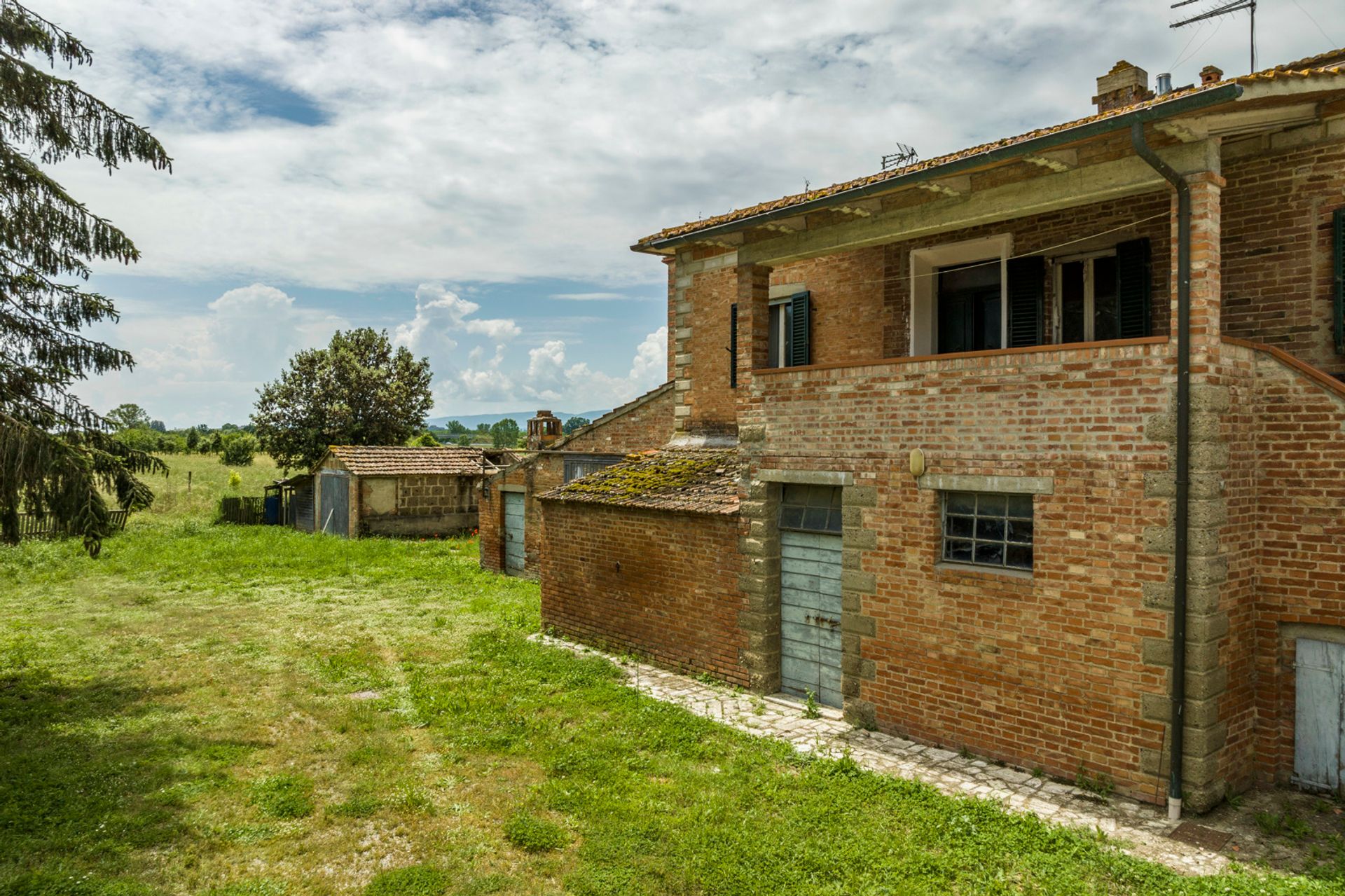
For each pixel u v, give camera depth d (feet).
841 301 44.32
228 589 63.77
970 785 26.94
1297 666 25.98
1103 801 25.52
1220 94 21.56
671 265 65.16
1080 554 26.48
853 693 33.30
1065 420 26.78
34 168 33.91
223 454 205.46
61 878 20.67
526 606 57.82
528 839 23.31
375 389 142.20
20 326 35.12
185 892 20.67
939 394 30.17
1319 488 25.30
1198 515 24.04
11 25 33.06
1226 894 19.84
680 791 26.61
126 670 41.37
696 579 40.65
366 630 50.42
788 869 21.44
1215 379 24.52
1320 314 27.12
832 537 35.42
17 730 32.07
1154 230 32.14
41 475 31.81
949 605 29.99
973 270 39.22
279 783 27.22
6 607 56.49
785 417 36.06
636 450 65.77
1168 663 24.59
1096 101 40.45
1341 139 26.58
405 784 27.40
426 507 101.19
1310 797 25.63
